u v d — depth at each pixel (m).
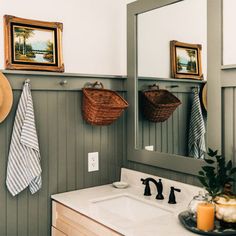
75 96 2.10
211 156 1.61
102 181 2.25
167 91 1.99
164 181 2.00
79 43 2.16
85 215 1.71
